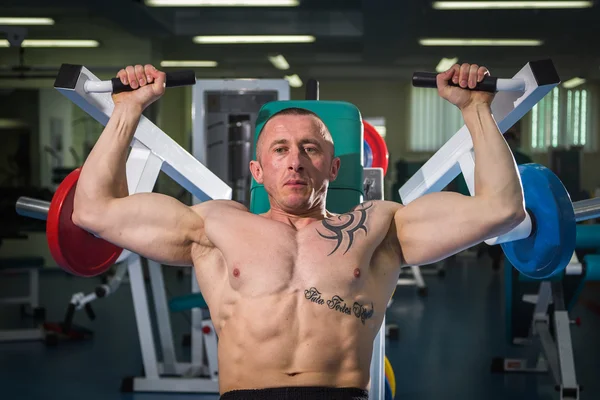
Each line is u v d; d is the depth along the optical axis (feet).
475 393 11.56
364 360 5.23
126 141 5.56
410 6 26.02
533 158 40.55
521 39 31.91
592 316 18.47
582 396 11.50
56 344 15.10
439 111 41.96
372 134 9.99
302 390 5.00
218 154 11.84
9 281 25.05
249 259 5.27
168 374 12.26
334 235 5.36
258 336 5.12
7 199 25.58
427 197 5.47
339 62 37.47
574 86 40.42
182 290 21.98
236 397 5.08
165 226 5.48
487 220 5.07
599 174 40.29
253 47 33.60
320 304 5.15
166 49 33.71
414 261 5.50
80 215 5.44
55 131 30.01
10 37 23.11
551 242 5.65
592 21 28.35
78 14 26.78
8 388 11.80
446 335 15.90
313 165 5.58
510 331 13.84
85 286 23.89
